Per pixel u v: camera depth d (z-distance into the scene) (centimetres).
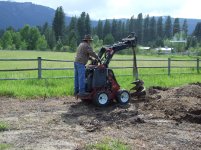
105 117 1015
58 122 961
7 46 13275
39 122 955
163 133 870
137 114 1053
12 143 767
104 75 1162
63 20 14062
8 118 994
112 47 1173
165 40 15288
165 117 1027
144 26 17050
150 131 885
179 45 13962
